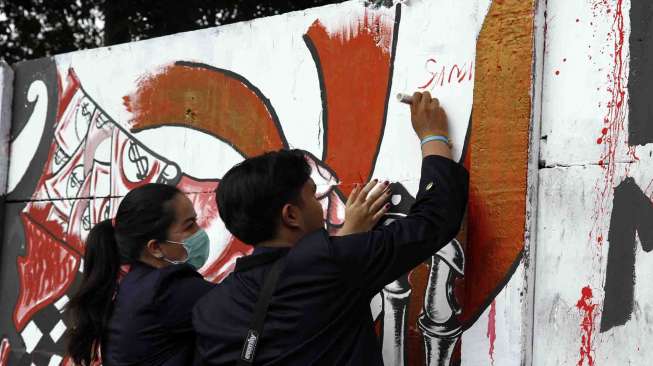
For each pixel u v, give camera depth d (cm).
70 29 770
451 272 246
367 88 277
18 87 409
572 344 217
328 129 287
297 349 191
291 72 301
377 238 200
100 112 370
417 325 254
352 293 197
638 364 205
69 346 247
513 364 221
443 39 256
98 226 254
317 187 288
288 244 208
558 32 229
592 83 221
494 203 230
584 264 217
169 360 234
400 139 265
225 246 315
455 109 249
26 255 395
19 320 394
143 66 354
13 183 405
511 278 224
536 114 228
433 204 213
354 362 193
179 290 238
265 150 307
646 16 213
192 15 692
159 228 242
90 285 245
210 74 329
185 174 333
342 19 287
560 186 224
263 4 697
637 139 211
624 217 212
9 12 747
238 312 202
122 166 359
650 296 205
